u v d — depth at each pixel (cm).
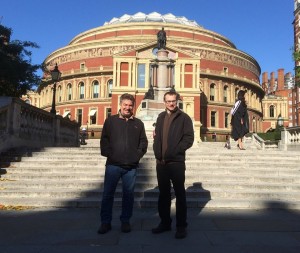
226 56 7875
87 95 7500
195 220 685
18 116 1289
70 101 7606
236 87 8006
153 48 6488
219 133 7331
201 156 1202
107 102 7219
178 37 7619
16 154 1176
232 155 1247
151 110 2525
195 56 6494
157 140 605
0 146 1172
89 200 828
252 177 1005
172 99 605
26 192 880
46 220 677
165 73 2869
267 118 10450
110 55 7438
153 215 743
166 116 619
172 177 584
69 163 1103
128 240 543
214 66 7662
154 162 1103
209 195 885
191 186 949
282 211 789
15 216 711
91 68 7544
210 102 7388
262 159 1184
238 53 8131
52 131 1659
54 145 1670
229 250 493
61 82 7994
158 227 593
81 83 7706
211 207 820
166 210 598
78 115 7519
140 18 8744
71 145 1978
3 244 513
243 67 8244
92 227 624
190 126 604
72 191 886
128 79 6369
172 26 7856
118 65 6419
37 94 9462
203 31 8144
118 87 6341
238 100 1466
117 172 609
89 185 942
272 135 3297
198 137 6194
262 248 502
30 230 597
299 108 9931
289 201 844
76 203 817
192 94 6394
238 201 832
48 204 820
